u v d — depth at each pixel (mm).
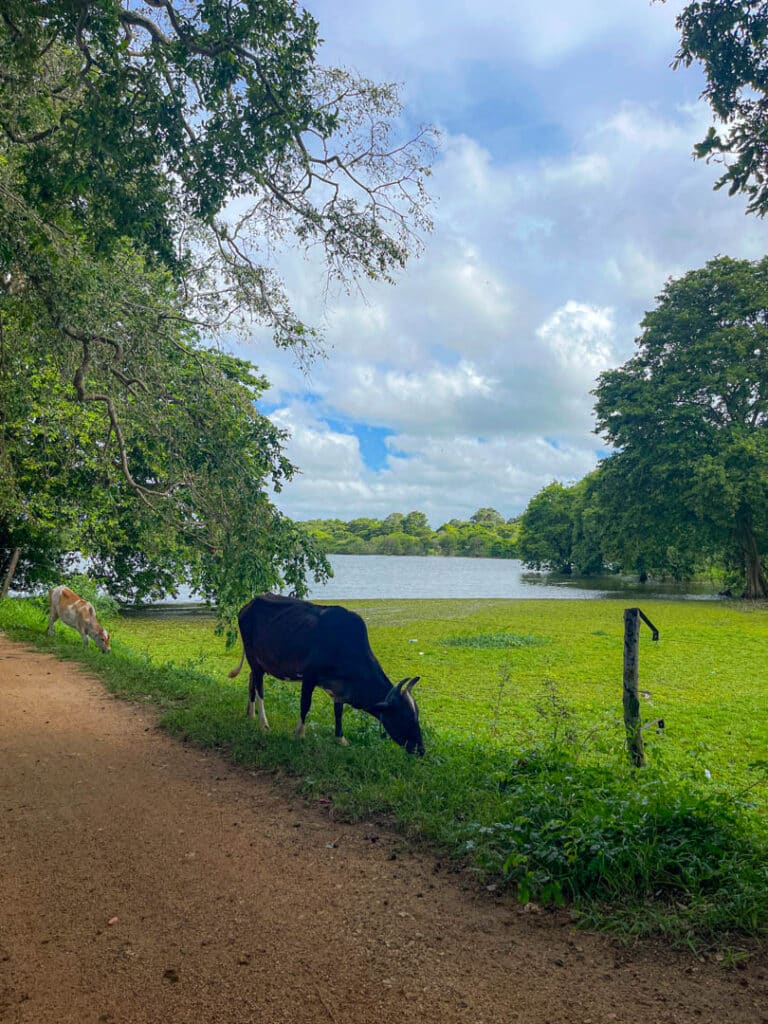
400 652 16875
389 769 6195
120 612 27516
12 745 7148
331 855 4602
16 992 3105
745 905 3619
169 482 11258
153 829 5027
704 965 3312
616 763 5789
